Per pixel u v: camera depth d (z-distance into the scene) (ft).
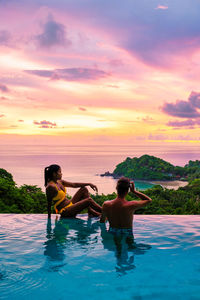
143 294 8.19
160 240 13.80
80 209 18.71
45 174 18.80
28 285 8.75
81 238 14.08
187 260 11.08
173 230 15.64
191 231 15.39
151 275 9.65
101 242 13.48
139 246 12.87
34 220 18.15
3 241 13.60
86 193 19.93
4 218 18.71
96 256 11.55
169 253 11.90
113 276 9.53
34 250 12.28
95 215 19.24
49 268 10.19
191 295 8.18
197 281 9.16
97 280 9.18
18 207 89.15
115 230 15.17
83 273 9.75
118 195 15.28
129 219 14.98
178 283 9.02
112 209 15.14
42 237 14.34
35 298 7.93
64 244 13.08
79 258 11.25
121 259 11.14
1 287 8.59
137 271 9.97
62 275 9.55
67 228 16.14
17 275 9.52
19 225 16.84
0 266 10.34
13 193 89.66
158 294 8.23
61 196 18.89
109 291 8.43
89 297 8.00
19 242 13.46
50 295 8.13
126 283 8.96
